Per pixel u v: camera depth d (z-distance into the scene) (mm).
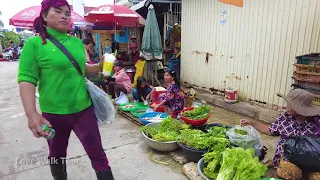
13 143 3855
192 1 6402
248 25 5105
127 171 3031
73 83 2031
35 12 7238
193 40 6617
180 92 4637
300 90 2578
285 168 2408
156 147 3396
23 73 1788
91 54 9484
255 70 5125
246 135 2939
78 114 2121
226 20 5559
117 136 4102
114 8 6625
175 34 7910
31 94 1772
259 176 2332
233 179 2352
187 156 3121
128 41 10656
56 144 2234
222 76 5934
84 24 8188
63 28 1977
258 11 4863
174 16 8188
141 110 5199
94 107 2262
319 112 2402
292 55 4449
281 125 2740
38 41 1873
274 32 4656
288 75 4551
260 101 5141
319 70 3654
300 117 2590
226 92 5457
